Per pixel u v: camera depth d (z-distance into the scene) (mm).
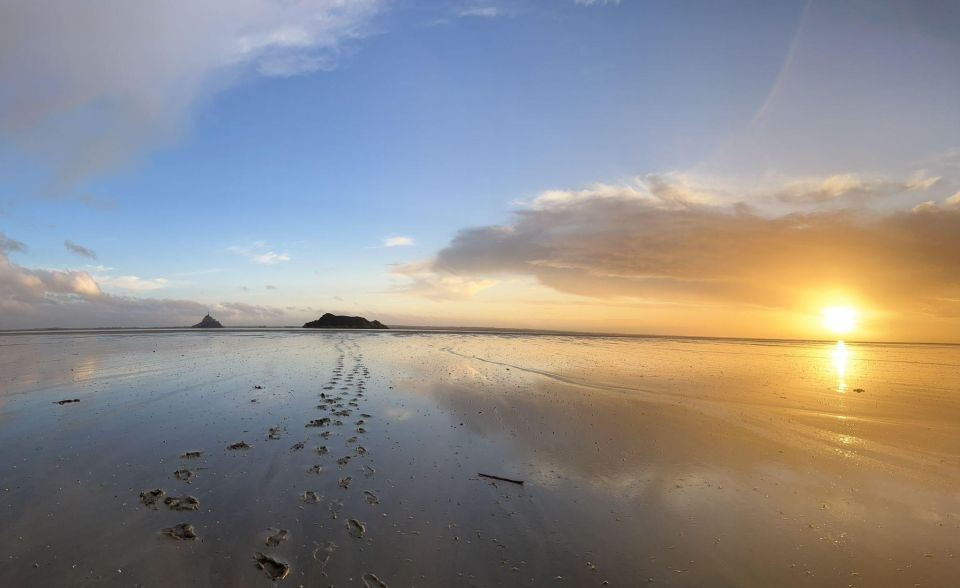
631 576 5316
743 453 9492
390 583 5023
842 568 5555
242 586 4867
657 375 19812
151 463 8172
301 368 19531
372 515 6508
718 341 60312
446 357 25375
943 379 20328
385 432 10414
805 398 15055
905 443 10242
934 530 6473
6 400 12695
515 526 6352
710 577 5336
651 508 6992
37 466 7941
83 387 14523
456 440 10016
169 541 5656
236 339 35875
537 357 26375
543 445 9812
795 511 6973
